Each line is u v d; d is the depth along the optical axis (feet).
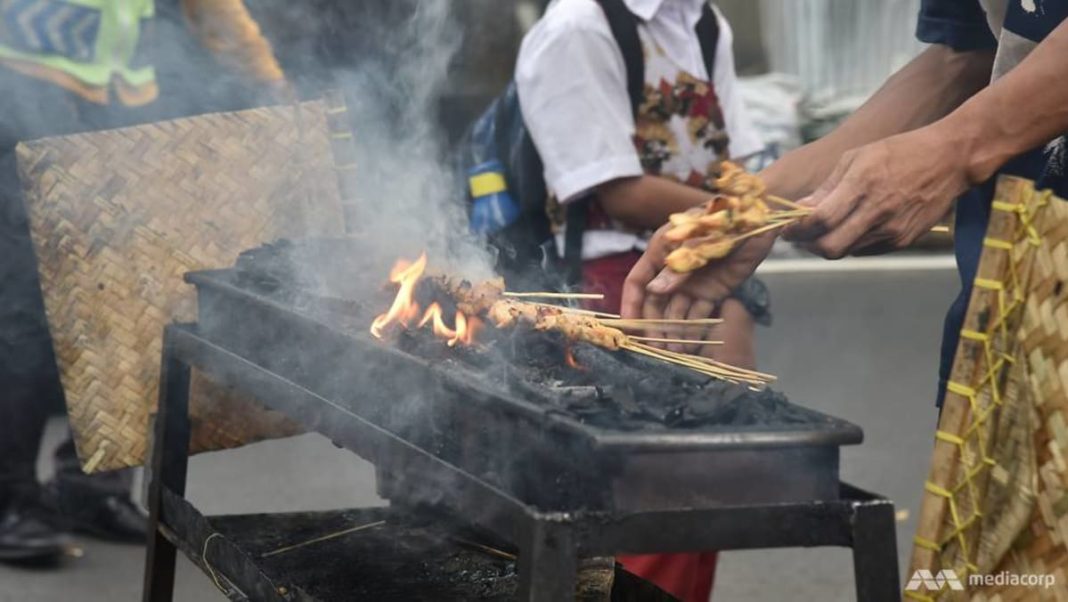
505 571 9.04
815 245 7.97
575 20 12.69
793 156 9.46
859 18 34.42
